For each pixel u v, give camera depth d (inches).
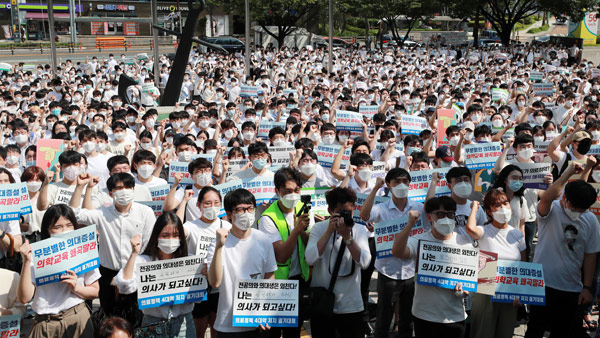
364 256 219.9
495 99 754.8
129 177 249.4
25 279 197.8
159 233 210.2
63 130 482.6
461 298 219.3
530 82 889.5
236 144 418.0
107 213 253.8
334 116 578.2
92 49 2288.4
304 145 358.6
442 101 663.8
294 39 2073.1
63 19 2738.7
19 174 371.2
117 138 431.8
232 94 906.7
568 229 239.5
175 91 949.2
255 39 2076.8
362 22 2881.4
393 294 250.7
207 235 238.7
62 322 208.8
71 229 216.4
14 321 194.4
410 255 233.5
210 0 1877.5
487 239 237.3
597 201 283.9
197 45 1904.5
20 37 2431.1
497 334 232.5
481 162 358.9
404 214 266.1
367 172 299.6
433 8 1918.1
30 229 306.5
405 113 566.3
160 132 465.7
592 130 398.9
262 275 219.5
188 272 208.2
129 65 1315.2
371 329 284.8
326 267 224.2
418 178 310.0
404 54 1571.1
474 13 1911.9
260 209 309.4
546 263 244.5
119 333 165.6
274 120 619.2
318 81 997.8
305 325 297.0
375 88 767.7
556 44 1895.9
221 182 327.6
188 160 357.7
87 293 211.3
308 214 226.5
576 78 1018.1
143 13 2815.0
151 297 203.6
